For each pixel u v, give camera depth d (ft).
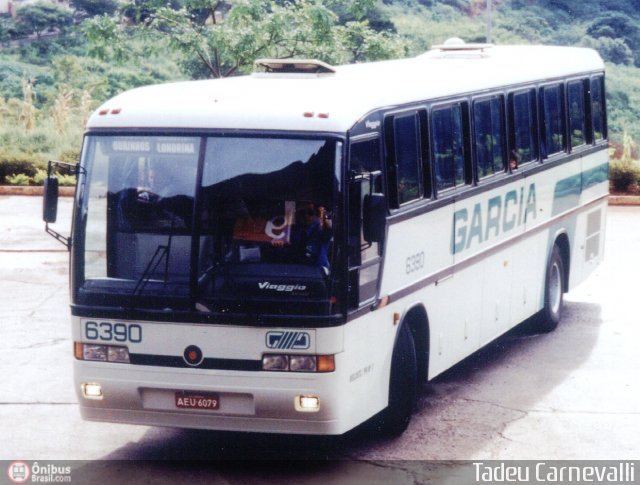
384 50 84.89
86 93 117.39
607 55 201.05
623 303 55.21
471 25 197.47
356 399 30.01
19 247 68.74
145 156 29.68
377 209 28.63
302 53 81.00
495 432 34.58
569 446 33.19
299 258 28.63
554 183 48.60
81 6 199.72
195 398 29.25
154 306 29.14
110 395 29.91
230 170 29.17
